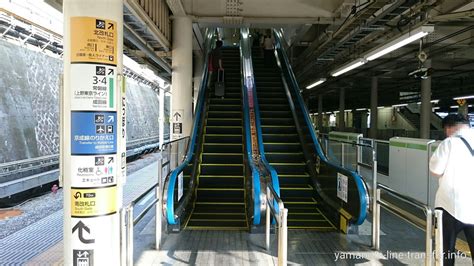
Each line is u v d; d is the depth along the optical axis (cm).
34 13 785
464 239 434
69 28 277
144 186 913
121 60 300
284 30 1297
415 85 1884
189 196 586
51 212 693
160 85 1808
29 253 444
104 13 281
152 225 522
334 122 4553
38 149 1169
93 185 283
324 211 590
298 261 383
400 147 643
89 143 280
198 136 775
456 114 305
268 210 423
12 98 1103
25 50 1231
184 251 414
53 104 1338
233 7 776
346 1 696
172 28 791
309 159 716
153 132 2625
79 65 276
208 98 982
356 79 1670
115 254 298
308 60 1167
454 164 290
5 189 774
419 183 570
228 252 412
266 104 945
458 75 1487
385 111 3369
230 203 641
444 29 839
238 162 757
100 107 282
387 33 716
